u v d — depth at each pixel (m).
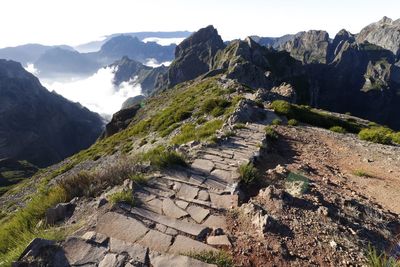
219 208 8.75
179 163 11.95
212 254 6.54
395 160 17.52
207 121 30.06
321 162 16.03
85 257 6.19
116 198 8.58
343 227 8.25
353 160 17.39
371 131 24.39
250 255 6.77
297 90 197.88
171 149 15.02
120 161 12.19
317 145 19.89
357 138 24.39
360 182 13.76
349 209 9.70
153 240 6.98
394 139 26.72
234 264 6.44
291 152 17.17
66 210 8.89
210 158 13.02
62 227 7.64
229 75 107.31
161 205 8.73
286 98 49.97
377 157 18.14
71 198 10.08
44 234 7.20
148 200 8.98
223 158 13.12
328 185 12.28
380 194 12.51
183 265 6.07
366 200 11.34
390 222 9.36
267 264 6.55
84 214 8.36
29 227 9.00
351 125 34.38
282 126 24.64
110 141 56.44
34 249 6.23
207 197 9.44
